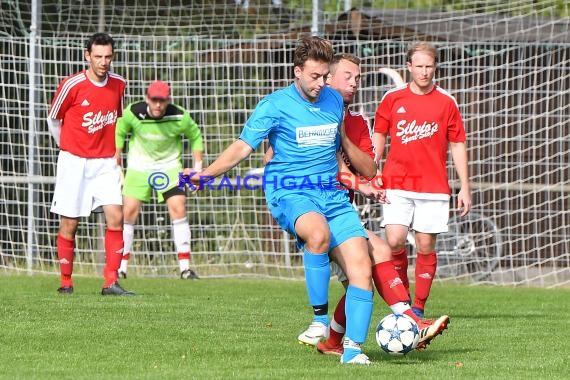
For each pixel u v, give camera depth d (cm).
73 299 3041
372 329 2522
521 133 4462
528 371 1858
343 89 2139
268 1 5097
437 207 2703
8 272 4406
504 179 4478
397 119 2698
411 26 4738
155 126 3903
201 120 4656
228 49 4441
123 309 2780
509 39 4566
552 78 4497
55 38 4325
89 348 2078
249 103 4656
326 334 2062
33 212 4331
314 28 4344
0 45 4731
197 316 2672
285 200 1958
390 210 2700
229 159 1959
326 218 1969
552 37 4328
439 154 2706
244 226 4500
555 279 4300
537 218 4522
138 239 4431
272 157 2025
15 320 2492
